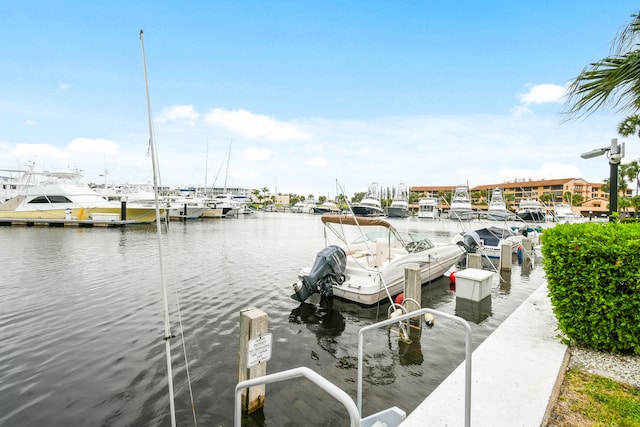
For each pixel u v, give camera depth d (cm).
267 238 2516
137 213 3603
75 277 1147
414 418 273
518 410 279
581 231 400
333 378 489
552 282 413
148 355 568
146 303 858
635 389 310
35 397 448
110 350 586
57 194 3403
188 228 3475
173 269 1300
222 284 1066
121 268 1307
